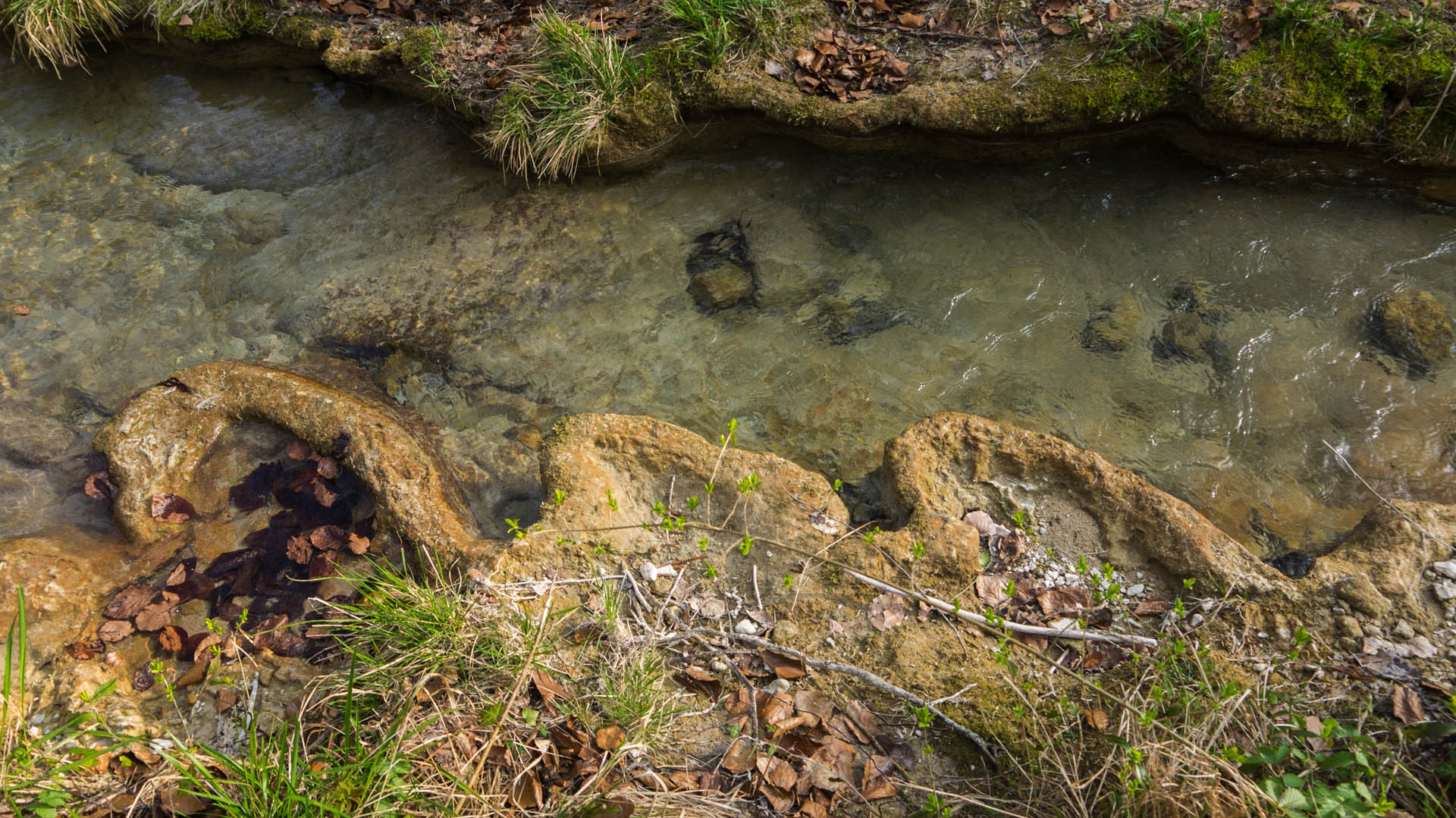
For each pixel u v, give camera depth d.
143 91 5.38
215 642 3.01
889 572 2.95
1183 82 4.13
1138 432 3.58
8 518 3.53
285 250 4.52
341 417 3.56
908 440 3.27
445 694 2.67
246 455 3.62
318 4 5.23
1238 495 3.36
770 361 3.96
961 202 4.41
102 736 2.62
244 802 2.35
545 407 3.87
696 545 3.10
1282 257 4.00
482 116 4.73
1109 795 2.32
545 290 4.29
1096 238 4.20
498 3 5.12
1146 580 2.93
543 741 2.54
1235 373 3.69
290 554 3.27
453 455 3.72
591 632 2.88
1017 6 4.54
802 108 4.43
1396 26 3.96
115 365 4.07
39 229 4.61
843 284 4.20
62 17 5.19
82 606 3.13
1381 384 3.56
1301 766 2.31
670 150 4.73
